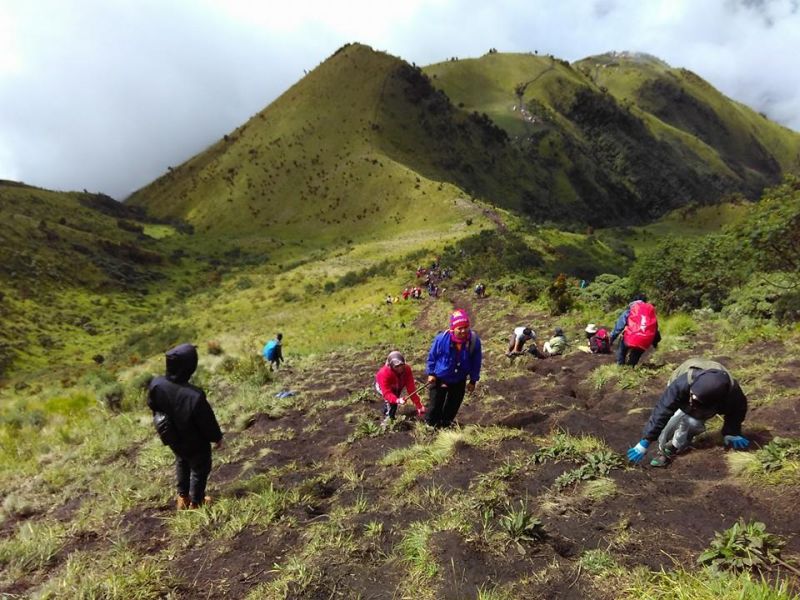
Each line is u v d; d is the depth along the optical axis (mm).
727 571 2551
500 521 3348
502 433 5043
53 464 7801
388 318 37531
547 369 10086
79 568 3955
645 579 2684
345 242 153125
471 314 28609
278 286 87125
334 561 3375
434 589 2908
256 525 4176
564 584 2773
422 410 6203
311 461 5926
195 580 3533
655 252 18078
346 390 10383
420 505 3969
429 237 121562
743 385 6070
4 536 5391
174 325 75250
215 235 192000
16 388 46156
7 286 104250
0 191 166750
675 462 4211
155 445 7609
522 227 105125
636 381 7223
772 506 3152
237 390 11977
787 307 9227
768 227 11508
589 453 4273
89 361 77438
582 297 23562
